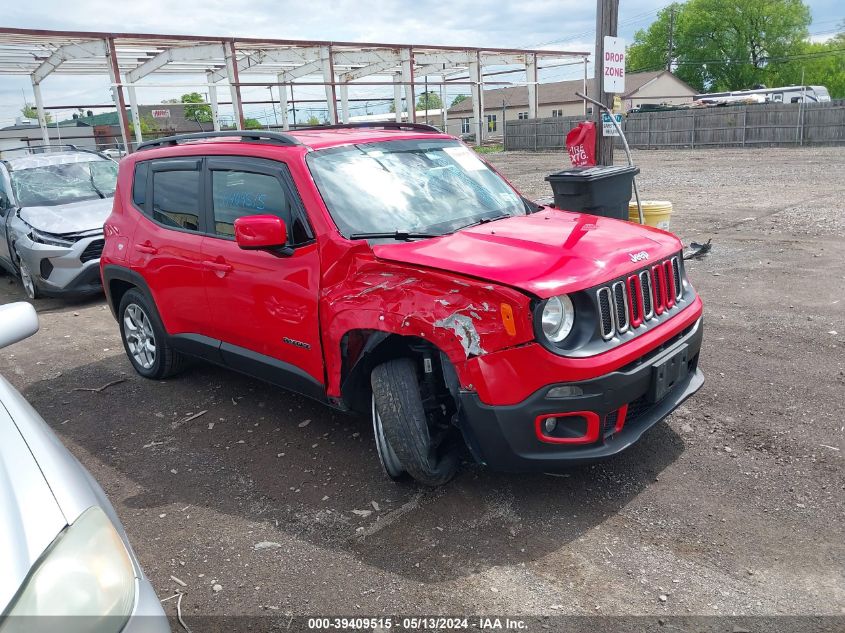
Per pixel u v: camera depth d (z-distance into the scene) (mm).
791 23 68438
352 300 3666
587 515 3484
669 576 3000
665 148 34656
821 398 4539
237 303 4465
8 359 6801
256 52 30328
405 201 4191
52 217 8688
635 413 3611
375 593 3037
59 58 26172
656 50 76438
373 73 35469
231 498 3939
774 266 8023
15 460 2102
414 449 3500
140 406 5367
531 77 40656
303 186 4047
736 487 3627
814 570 2971
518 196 4848
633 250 3629
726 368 5152
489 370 3209
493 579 3066
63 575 1803
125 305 5832
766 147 31141
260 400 5312
